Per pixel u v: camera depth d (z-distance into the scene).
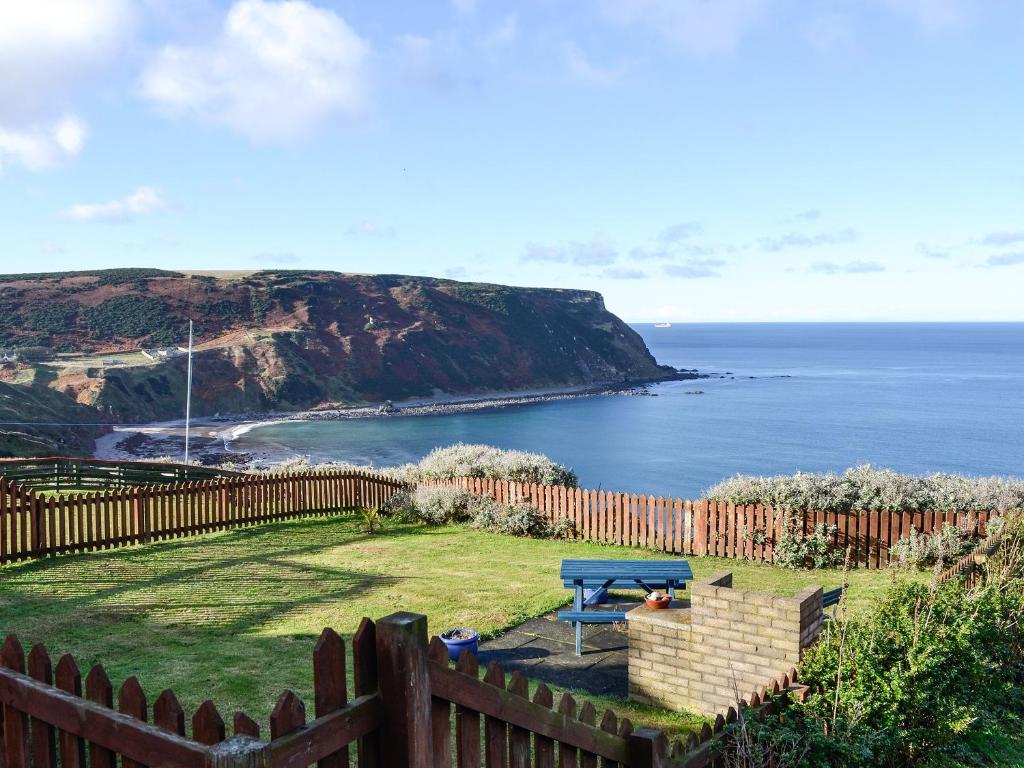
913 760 6.17
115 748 2.77
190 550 15.16
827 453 75.38
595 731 4.04
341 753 2.66
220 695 7.16
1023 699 7.68
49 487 24.67
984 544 11.07
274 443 85.38
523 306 167.75
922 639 6.62
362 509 18.39
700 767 4.78
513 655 9.40
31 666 3.21
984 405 115.38
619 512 16.64
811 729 5.45
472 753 3.21
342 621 10.38
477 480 18.98
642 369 171.62
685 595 12.25
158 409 98.88
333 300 145.62
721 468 68.50
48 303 125.50
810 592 7.46
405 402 122.88
